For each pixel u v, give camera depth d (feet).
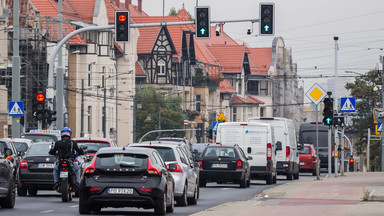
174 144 179.32
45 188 212.23
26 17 593.83
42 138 272.10
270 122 333.01
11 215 147.64
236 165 260.83
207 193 230.68
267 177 292.40
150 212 156.35
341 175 369.09
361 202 178.60
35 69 593.83
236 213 143.64
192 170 183.62
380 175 348.38
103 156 144.87
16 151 239.91
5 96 520.42
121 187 142.20
